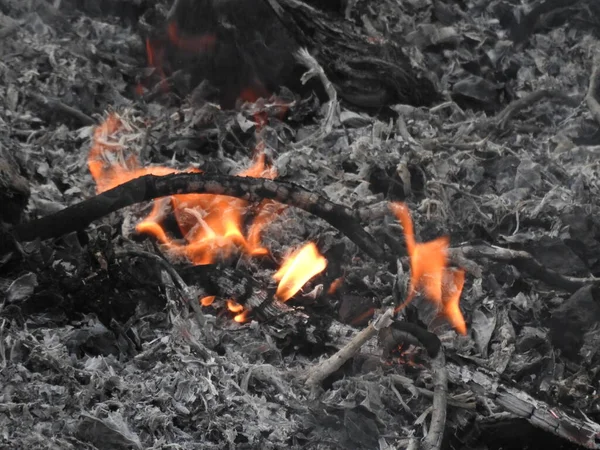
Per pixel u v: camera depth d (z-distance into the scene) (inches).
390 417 126.8
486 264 139.6
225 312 133.0
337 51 156.6
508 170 152.0
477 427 126.1
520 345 134.7
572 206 146.5
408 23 168.9
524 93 164.9
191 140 151.3
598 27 173.9
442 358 125.8
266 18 153.8
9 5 165.8
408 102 158.6
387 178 147.6
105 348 128.2
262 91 155.6
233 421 124.0
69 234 135.2
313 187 146.5
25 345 126.3
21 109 153.7
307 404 125.9
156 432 123.0
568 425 124.9
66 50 159.9
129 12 166.9
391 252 137.7
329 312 134.6
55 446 119.9
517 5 175.3
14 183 134.0
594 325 135.0
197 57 155.5
